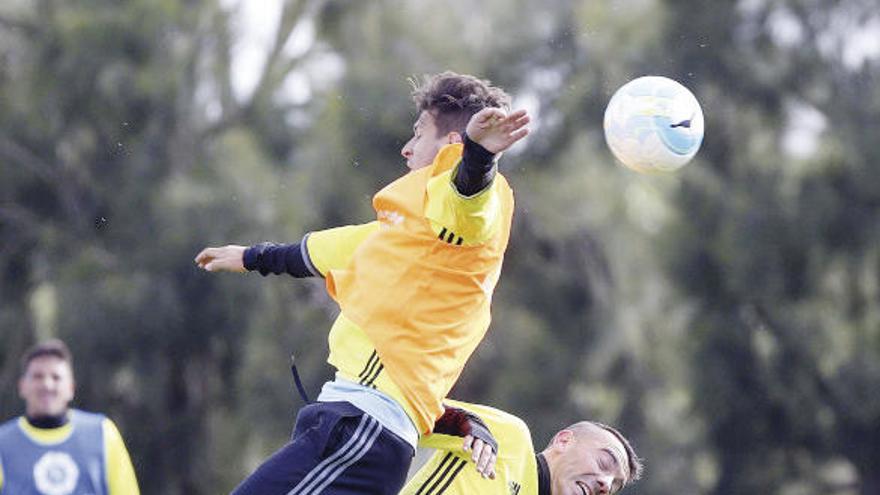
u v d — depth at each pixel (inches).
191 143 3063.5
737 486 2965.1
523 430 989.8
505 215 829.8
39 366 1401.3
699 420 2982.3
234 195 2891.2
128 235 2923.2
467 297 810.2
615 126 893.8
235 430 3021.7
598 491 1015.0
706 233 2923.2
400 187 819.4
